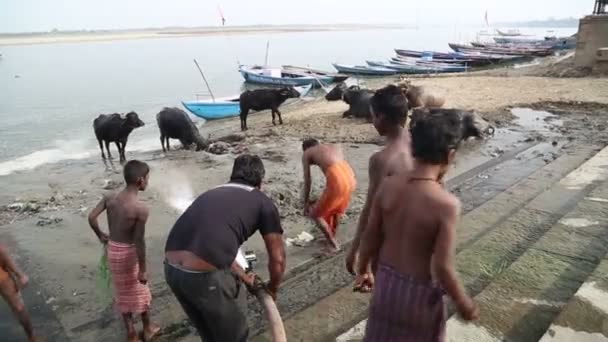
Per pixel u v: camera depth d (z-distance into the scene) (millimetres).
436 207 2146
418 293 2248
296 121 15602
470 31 169000
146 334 4359
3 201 8906
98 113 19250
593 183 6535
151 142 14617
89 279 5617
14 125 17094
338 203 5738
